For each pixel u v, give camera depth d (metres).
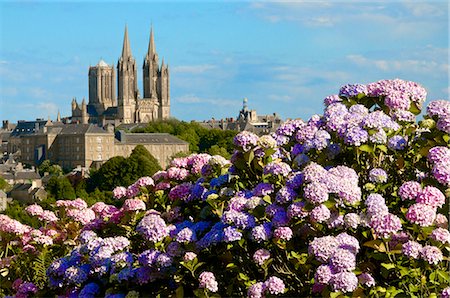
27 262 18.14
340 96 15.72
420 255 12.36
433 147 13.93
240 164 15.01
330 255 12.38
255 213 13.66
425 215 12.52
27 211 19.17
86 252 15.33
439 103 14.21
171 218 16.42
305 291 13.12
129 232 16.30
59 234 18.58
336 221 13.05
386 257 12.70
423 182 13.72
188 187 16.64
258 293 12.86
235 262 13.91
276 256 13.80
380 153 14.33
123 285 14.34
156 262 13.84
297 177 13.61
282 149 15.66
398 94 14.77
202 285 13.13
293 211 13.16
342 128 14.34
